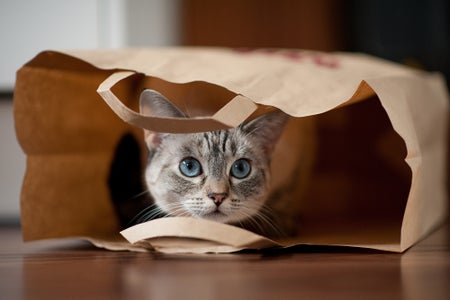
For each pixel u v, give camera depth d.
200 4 2.25
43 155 1.21
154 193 1.26
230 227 0.99
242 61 1.33
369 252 1.08
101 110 1.39
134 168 1.39
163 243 1.09
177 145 1.20
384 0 2.09
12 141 1.62
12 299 0.74
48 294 0.76
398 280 0.82
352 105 1.79
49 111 1.22
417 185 1.05
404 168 1.74
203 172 1.16
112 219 1.39
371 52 2.10
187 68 1.17
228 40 2.27
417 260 0.98
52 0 1.61
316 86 1.17
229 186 1.16
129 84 1.35
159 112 1.13
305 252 1.08
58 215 1.25
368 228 1.42
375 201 1.90
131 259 1.02
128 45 1.93
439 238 1.27
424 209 1.21
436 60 2.06
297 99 1.06
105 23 1.68
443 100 1.64
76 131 1.33
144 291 0.77
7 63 1.59
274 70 1.24
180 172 1.19
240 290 0.77
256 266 0.93
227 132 1.20
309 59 1.52
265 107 1.16
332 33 2.27
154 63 1.16
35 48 1.61
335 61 1.54
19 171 1.63
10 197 1.65
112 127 1.45
